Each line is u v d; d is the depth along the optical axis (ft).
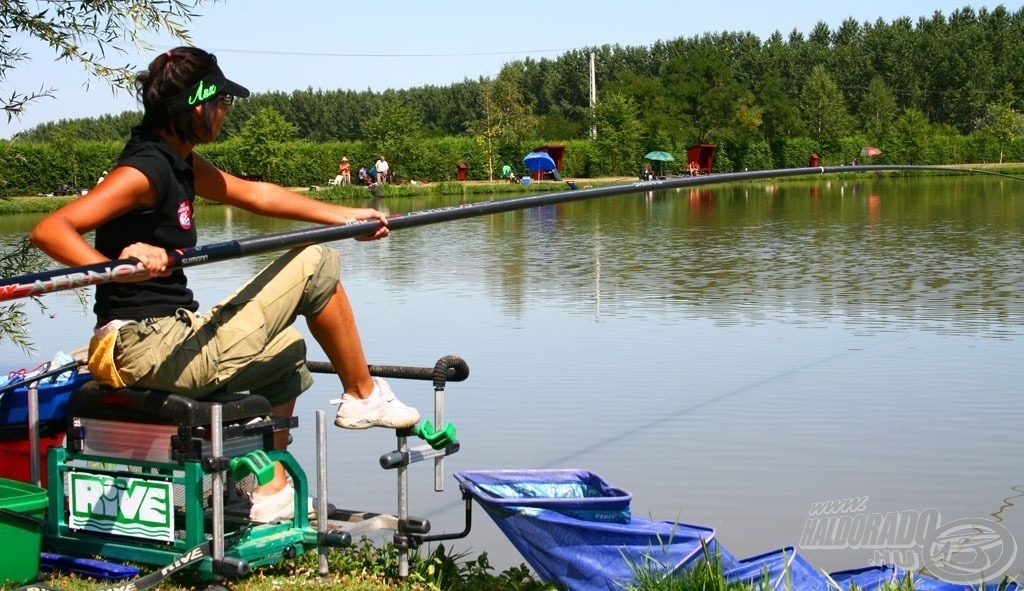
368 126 170.81
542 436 22.93
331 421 24.40
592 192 14.46
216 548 11.44
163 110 11.94
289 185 160.76
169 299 11.77
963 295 41.75
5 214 104.06
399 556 12.98
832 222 81.41
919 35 298.15
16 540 11.83
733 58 314.76
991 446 21.85
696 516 18.26
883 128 242.37
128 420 11.86
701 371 28.96
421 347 32.73
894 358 30.25
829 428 23.32
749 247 62.44
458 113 330.13
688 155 202.59
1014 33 305.73
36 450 13.07
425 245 68.69
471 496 13.07
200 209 116.06
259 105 321.32
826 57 295.07
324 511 12.35
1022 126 245.86
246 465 11.53
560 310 39.93
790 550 14.24
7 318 22.29
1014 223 77.05
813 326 35.60
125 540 12.07
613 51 342.85
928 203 105.81
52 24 19.31
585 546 12.62
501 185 158.30
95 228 11.41
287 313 11.98
